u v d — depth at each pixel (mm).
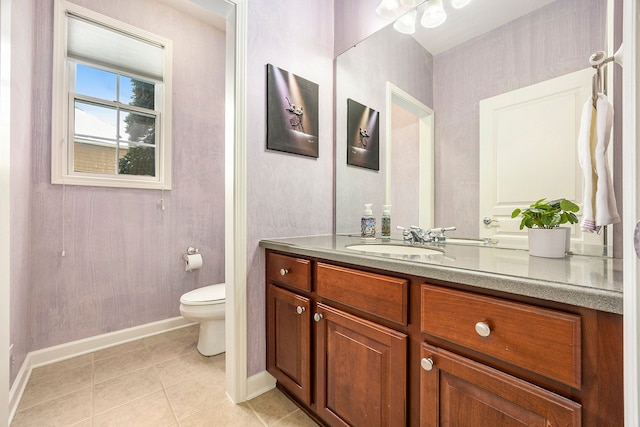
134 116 2234
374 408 974
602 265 804
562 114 1070
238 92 1413
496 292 695
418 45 1505
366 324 995
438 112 1441
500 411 672
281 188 1596
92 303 1998
